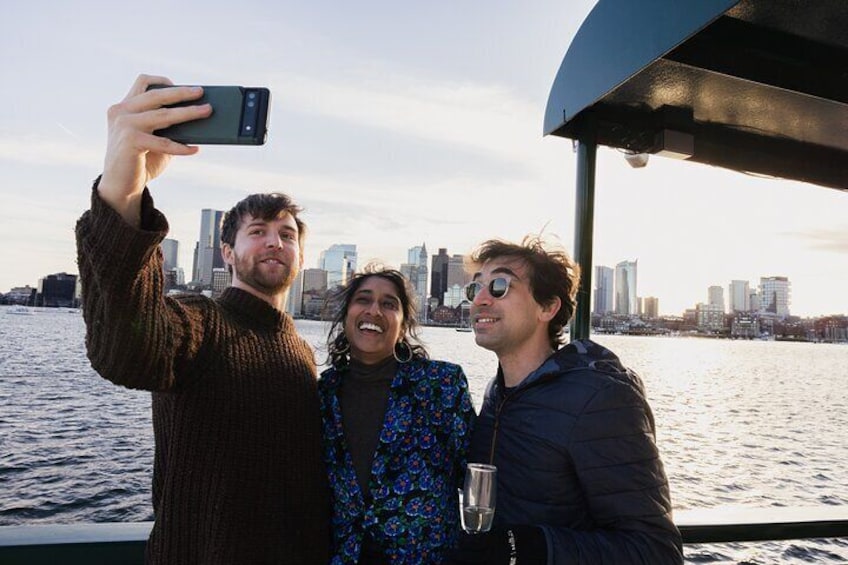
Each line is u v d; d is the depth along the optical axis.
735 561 13.30
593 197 2.15
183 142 1.01
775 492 20.48
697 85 2.00
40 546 1.51
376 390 1.79
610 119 2.19
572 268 1.72
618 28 1.82
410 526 1.58
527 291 1.62
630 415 1.33
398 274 1.90
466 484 1.31
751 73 1.88
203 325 1.38
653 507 1.26
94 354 1.08
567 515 1.36
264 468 1.37
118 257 1.03
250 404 1.38
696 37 1.82
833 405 50.00
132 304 1.06
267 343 1.50
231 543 1.29
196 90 1.01
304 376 1.55
